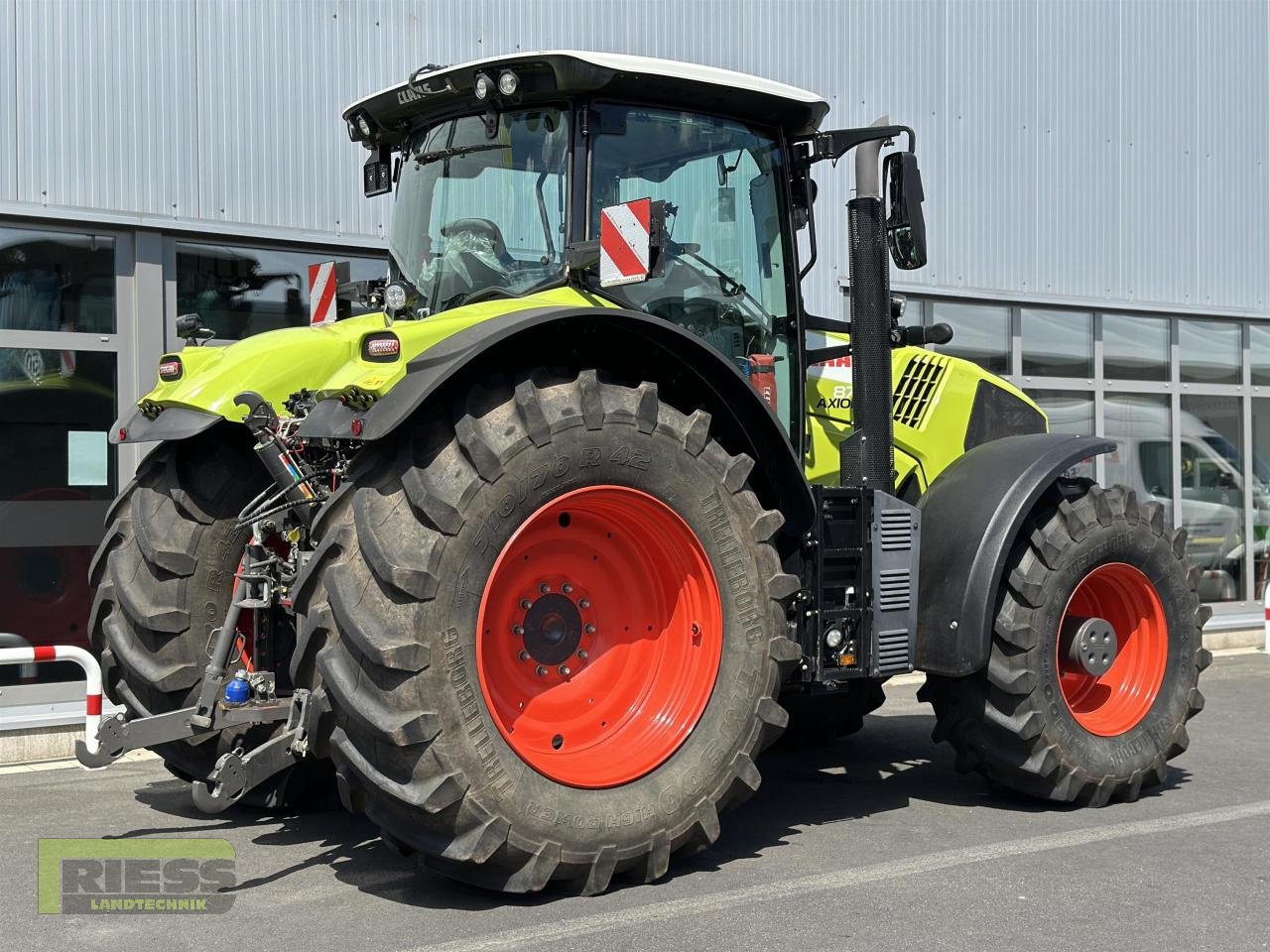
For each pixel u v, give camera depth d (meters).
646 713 3.87
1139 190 9.91
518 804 3.46
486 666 3.68
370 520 3.41
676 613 3.94
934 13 8.91
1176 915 3.48
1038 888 3.73
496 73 4.11
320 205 7.12
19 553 6.46
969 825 4.52
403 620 3.34
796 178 4.66
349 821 4.58
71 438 6.56
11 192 6.27
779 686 4.00
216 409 4.08
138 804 4.89
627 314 3.61
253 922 3.42
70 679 6.64
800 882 3.79
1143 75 9.91
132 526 4.49
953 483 4.71
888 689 7.99
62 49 6.38
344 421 3.45
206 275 6.88
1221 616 10.28
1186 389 10.33
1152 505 5.00
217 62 6.79
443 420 3.54
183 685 4.30
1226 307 10.38
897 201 4.39
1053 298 9.49
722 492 3.88
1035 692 4.58
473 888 3.72
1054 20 9.45
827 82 8.48
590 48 7.73
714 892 3.68
